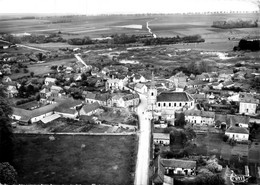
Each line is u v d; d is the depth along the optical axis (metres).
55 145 158.50
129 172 132.50
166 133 162.00
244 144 158.25
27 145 158.50
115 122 186.25
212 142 160.62
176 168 133.00
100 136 168.38
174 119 184.62
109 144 158.75
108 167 137.25
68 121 189.38
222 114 191.25
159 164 129.38
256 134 169.88
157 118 189.50
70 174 132.50
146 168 135.00
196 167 134.88
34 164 140.62
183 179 126.56
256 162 139.12
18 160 143.88
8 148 141.62
